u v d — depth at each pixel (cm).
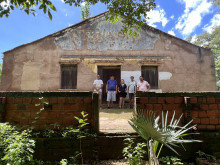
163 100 287
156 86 854
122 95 746
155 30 880
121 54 860
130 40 872
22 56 830
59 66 836
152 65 858
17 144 197
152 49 866
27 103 279
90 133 273
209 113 280
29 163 215
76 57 847
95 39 870
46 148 265
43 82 817
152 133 176
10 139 213
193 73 847
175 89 834
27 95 279
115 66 883
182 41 872
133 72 847
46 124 276
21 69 820
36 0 246
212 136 272
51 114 279
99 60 848
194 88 834
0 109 266
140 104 285
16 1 251
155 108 285
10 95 278
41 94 281
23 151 204
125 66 851
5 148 213
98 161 263
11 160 191
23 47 836
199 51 866
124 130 298
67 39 862
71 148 268
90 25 880
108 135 279
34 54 835
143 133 195
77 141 270
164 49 866
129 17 386
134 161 237
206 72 848
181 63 854
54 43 852
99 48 863
